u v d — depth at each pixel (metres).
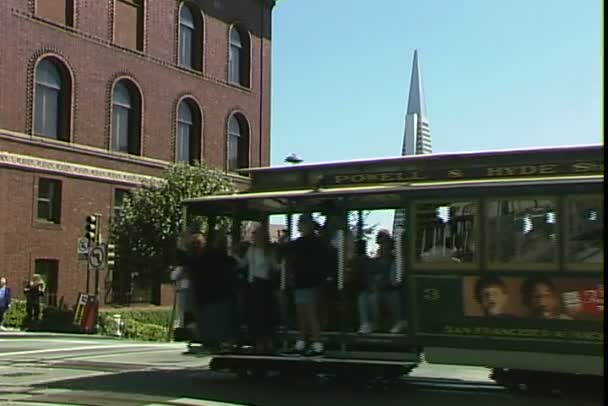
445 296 10.19
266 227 11.64
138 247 29.86
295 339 11.20
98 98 32.22
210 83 38.16
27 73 29.25
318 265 11.00
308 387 11.15
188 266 11.84
